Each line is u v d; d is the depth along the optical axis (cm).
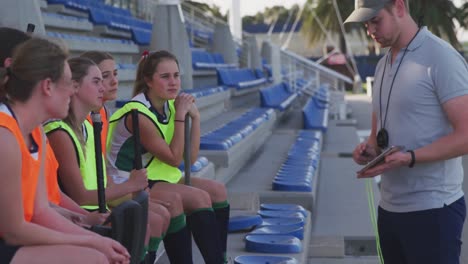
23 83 297
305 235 604
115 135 493
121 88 1011
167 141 511
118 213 322
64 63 303
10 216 294
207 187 519
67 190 405
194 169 642
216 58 1800
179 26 1180
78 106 408
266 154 1091
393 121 380
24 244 300
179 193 482
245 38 2219
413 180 376
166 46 1177
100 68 462
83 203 404
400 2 371
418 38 371
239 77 1684
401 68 375
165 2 1177
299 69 2572
